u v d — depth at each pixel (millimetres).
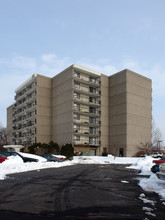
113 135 49625
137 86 50531
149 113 52750
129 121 47469
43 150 39750
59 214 5453
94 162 30203
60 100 49844
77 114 47469
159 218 5207
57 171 15617
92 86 51438
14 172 14602
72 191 8328
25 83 58781
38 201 6719
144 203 6582
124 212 5656
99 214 5477
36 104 51125
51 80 54125
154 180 10758
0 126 68250
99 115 50031
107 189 8805
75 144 45188
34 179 11328
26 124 58562
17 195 7508
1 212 5586
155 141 56156
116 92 50344
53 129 51375
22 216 5270
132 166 21656
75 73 48594
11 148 55125
